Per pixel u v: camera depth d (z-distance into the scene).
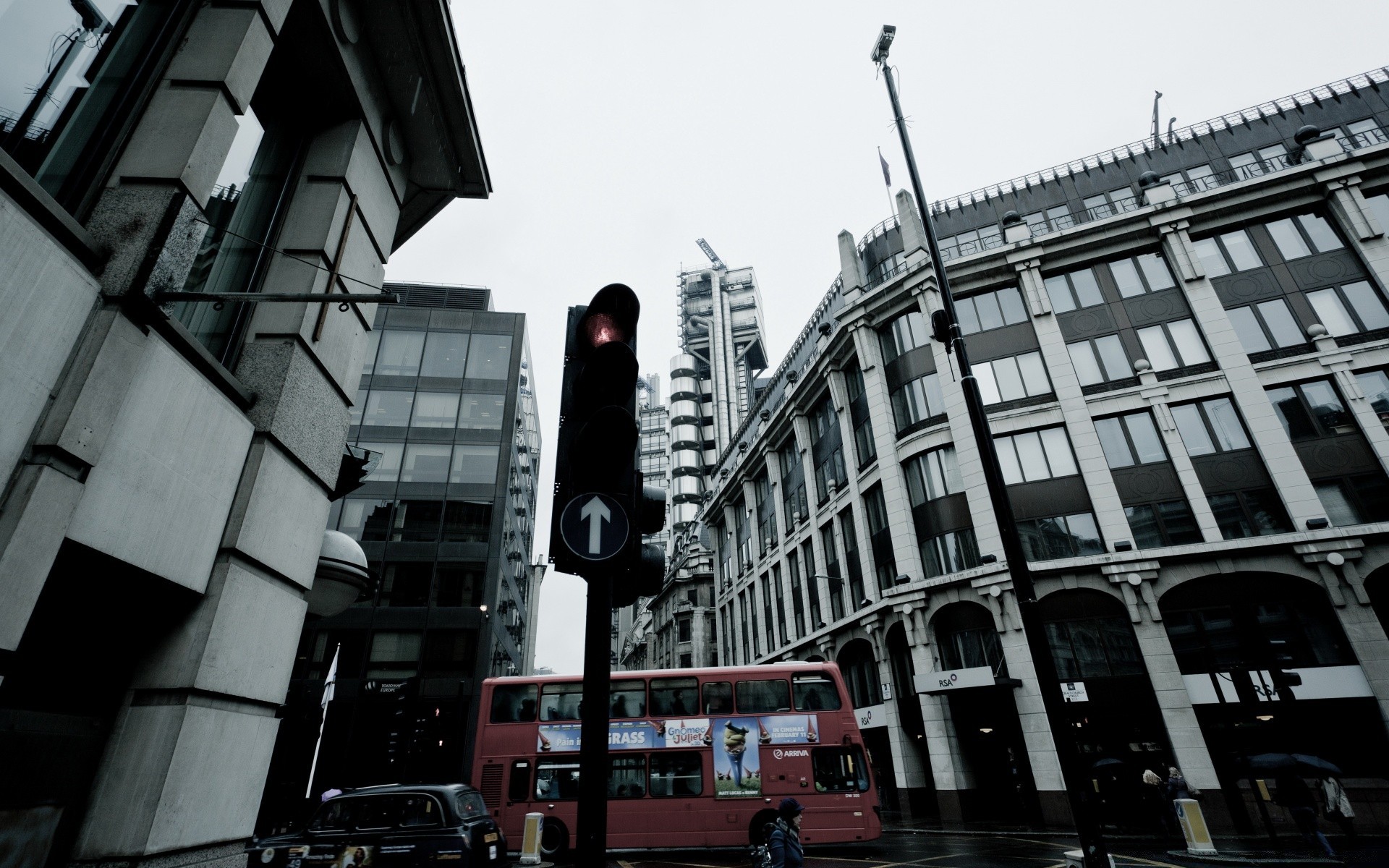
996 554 21.77
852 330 29.41
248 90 5.86
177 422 5.18
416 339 39.06
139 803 4.78
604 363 2.89
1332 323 21.44
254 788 6.06
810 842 13.63
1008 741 21.55
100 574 4.72
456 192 10.63
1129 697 19.25
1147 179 26.39
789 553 37.53
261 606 6.19
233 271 6.69
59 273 4.15
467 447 36.81
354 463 9.30
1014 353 24.52
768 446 40.41
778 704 14.88
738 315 103.38
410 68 8.67
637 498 2.80
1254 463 20.64
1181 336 22.86
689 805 14.05
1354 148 23.69
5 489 3.77
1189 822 12.41
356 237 8.19
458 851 8.57
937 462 24.70
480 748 14.97
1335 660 18.14
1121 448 22.12
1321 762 14.21
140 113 5.31
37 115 4.54
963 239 28.86
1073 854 7.99
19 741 4.24
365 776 28.78
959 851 14.30
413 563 33.56
